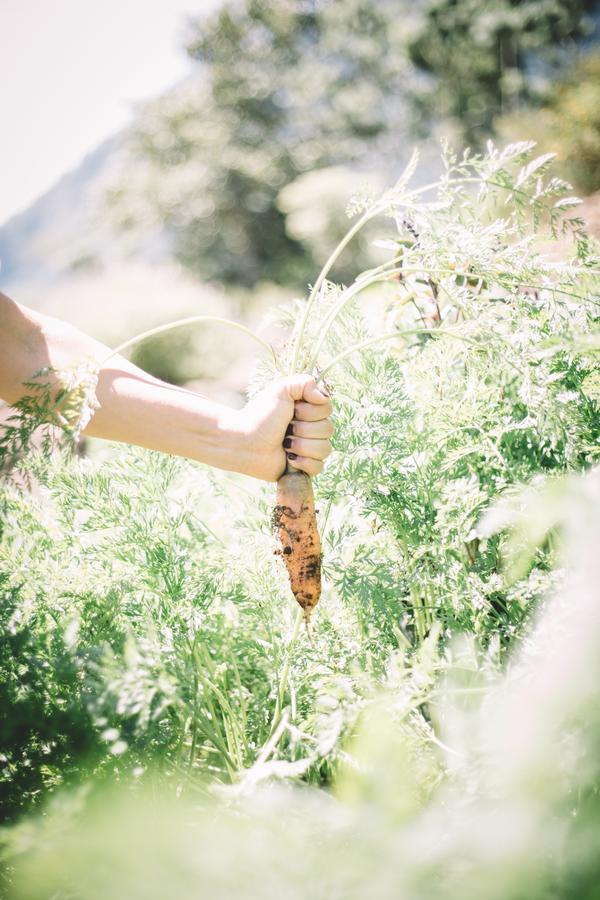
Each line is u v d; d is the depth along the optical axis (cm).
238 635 95
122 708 74
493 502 92
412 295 107
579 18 888
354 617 94
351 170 912
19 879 69
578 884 62
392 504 94
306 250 788
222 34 964
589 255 95
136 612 93
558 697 66
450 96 912
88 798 70
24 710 78
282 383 93
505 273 94
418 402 101
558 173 455
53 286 892
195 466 109
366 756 73
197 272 857
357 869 64
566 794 68
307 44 974
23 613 90
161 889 64
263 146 912
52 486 95
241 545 101
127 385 94
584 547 70
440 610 94
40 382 95
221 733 91
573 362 95
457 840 65
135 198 909
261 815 70
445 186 95
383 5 937
